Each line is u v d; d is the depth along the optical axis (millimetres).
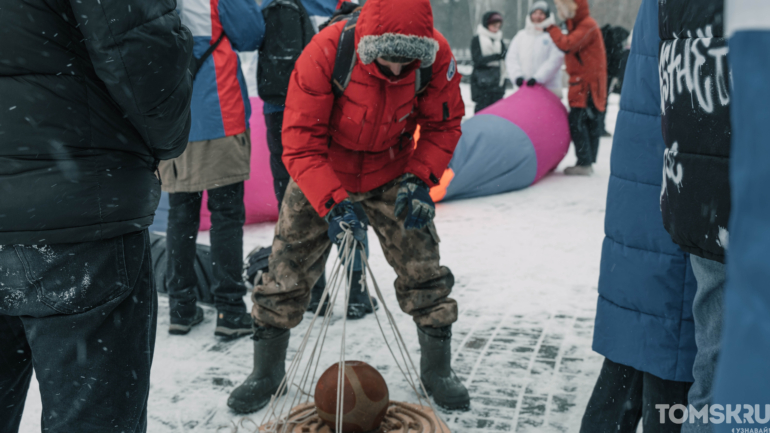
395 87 2232
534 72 7809
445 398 2510
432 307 2555
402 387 2727
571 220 5812
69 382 1370
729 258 552
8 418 1562
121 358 1418
